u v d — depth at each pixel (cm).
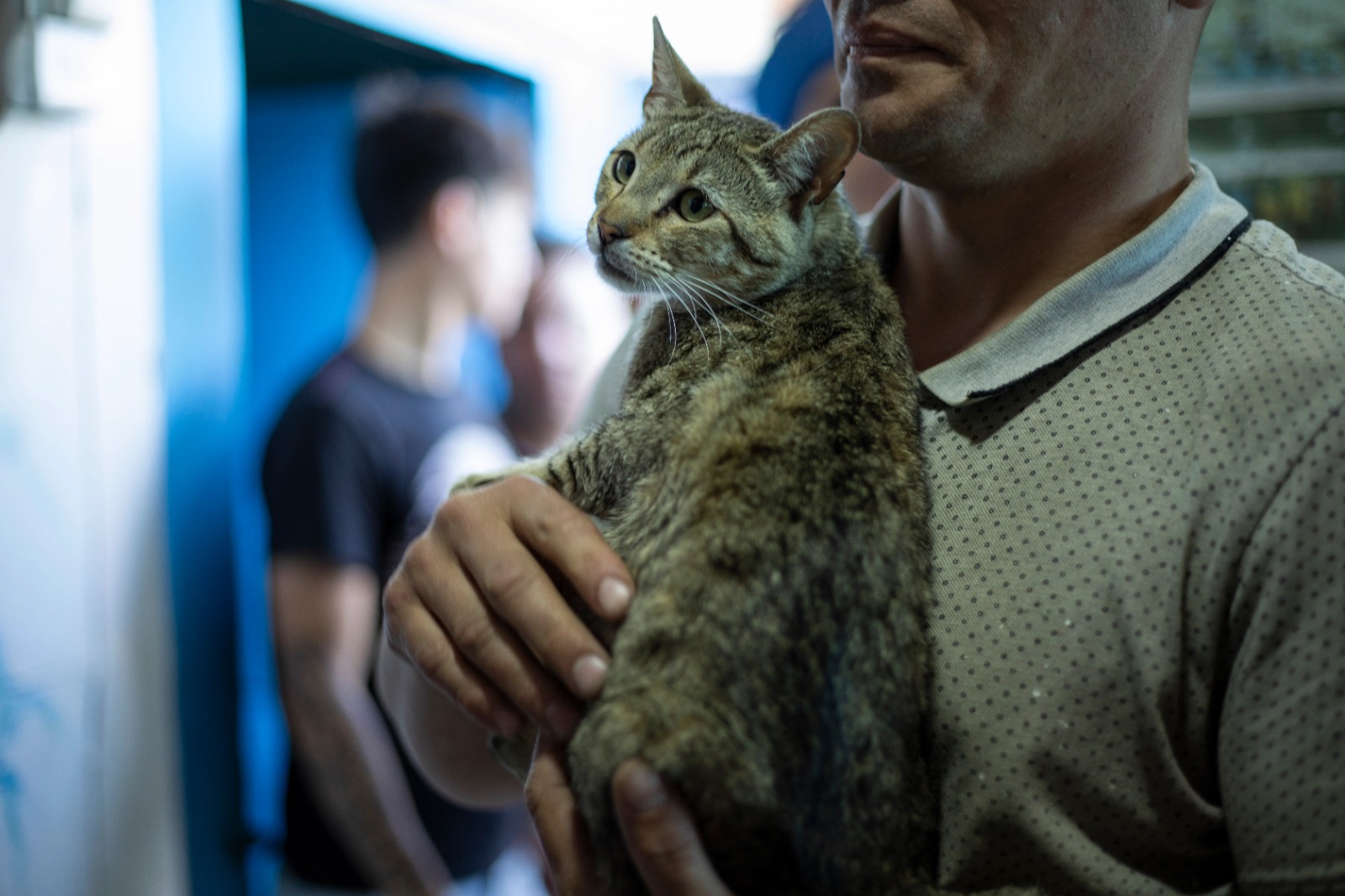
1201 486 107
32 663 210
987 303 140
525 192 349
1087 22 115
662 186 171
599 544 129
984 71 117
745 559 120
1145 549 108
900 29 120
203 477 255
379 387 287
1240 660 104
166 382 241
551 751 130
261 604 304
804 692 116
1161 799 108
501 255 332
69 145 214
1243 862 103
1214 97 250
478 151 308
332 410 274
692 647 118
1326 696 97
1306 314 111
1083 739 107
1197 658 107
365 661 273
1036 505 116
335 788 264
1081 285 123
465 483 158
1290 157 246
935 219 141
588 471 151
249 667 304
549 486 154
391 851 270
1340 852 95
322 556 262
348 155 327
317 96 340
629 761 111
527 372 377
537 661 129
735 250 163
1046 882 109
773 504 123
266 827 291
